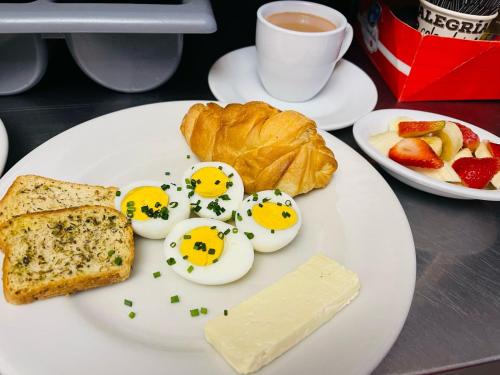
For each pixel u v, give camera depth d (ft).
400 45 1.24
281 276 0.79
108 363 0.61
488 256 0.89
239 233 0.81
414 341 0.72
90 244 0.76
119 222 0.80
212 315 0.71
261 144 0.93
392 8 1.46
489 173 0.96
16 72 1.11
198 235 0.79
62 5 0.98
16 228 0.75
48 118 1.11
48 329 0.64
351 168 0.98
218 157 0.96
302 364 0.63
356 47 1.58
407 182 0.98
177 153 1.02
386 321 0.68
